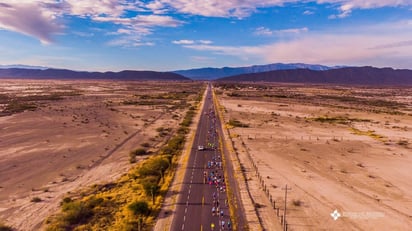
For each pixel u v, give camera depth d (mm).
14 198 49562
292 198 51000
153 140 93438
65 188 54094
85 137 94125
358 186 56844
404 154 79250
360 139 97188
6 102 174125
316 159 74438
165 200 49250
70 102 187000
